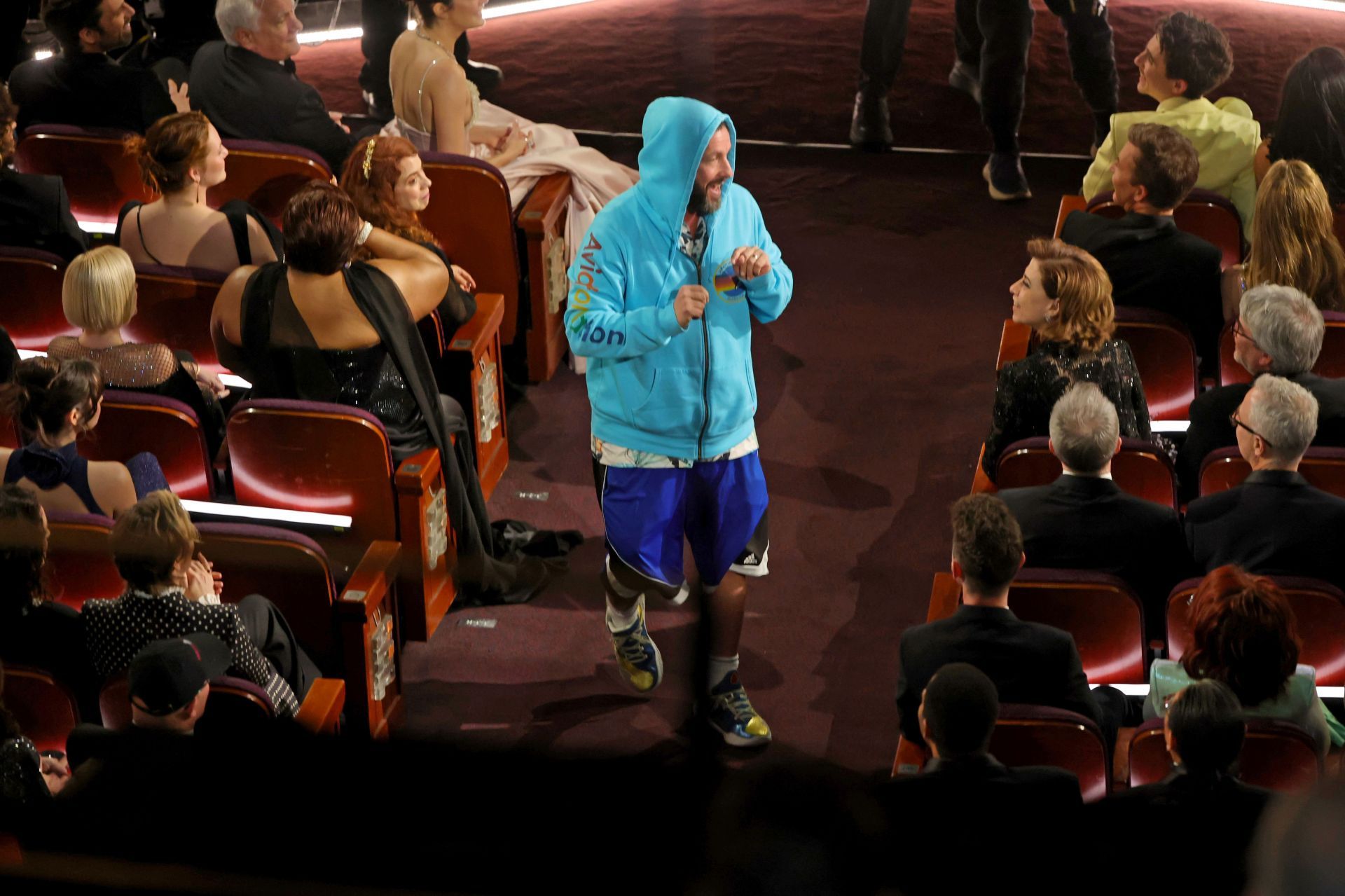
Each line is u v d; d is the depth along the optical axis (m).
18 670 10.59
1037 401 13.55
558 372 19.19
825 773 4.79
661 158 11.48
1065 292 13.29
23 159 17.83
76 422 12.19
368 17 23.69
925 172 23.31
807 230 21.94
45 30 25.23
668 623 13.37
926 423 17.89
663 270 11.89
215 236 15.08
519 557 15.68
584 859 5.15
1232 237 17.23
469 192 17.23
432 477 13.56
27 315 15.48
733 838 4.62
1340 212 17.06
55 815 7.11
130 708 10.67
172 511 10.67
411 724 13.47
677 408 12.21
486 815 5.61
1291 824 2.45
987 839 8.30
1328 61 17.23
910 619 14.92
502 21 27.75
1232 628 10.20
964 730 9.11
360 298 13.22
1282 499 11.84
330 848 5.93
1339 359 14.91
